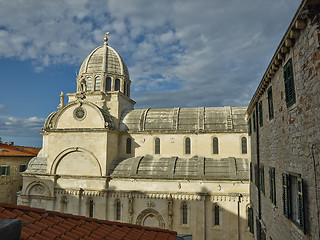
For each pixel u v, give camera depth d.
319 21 9.67
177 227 33.62
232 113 39.62
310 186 10.69
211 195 33.53
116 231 14.39
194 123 39.22
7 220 7.73
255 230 26.94
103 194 36.06
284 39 12.98
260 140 23.30
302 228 11.44
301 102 11.67
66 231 12.29
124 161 38.44
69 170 38.38
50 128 39.22
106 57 46.81
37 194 38.88
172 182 34.72
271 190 18.14
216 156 37.59
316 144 9.98
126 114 42.84
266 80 18.80
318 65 9.68
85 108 39.19
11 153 52.34
